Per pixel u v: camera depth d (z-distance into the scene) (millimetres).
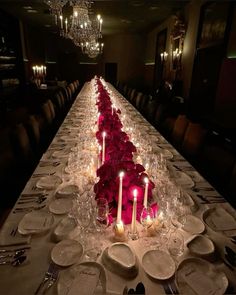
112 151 1686
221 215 1346
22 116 7164
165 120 3809
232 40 4594
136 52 12742
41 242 1112
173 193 1463
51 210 1328
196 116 5527
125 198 1186
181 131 3033
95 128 2732
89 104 4895
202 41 5824
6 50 8305
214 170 2152
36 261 1008
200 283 934
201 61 5996
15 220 1261
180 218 1282
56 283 917
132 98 7141
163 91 8195
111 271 977
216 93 5250
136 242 1123
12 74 8992
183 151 2814
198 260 1026
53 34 12602
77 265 989
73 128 3053
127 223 1197
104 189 1219
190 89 6512
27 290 887
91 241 1120
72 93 8117
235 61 4477
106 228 1186
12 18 8359
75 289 892
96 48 9719
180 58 7258
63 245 1077
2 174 2033
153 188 1393
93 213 1217
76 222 1224
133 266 983
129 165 1363
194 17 6238
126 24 9766
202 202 1483
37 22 9531
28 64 10094
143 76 13141
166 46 8852
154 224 1195
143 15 8047
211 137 4418
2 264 989
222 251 1103
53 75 13211
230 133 4051
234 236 1201
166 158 2150
